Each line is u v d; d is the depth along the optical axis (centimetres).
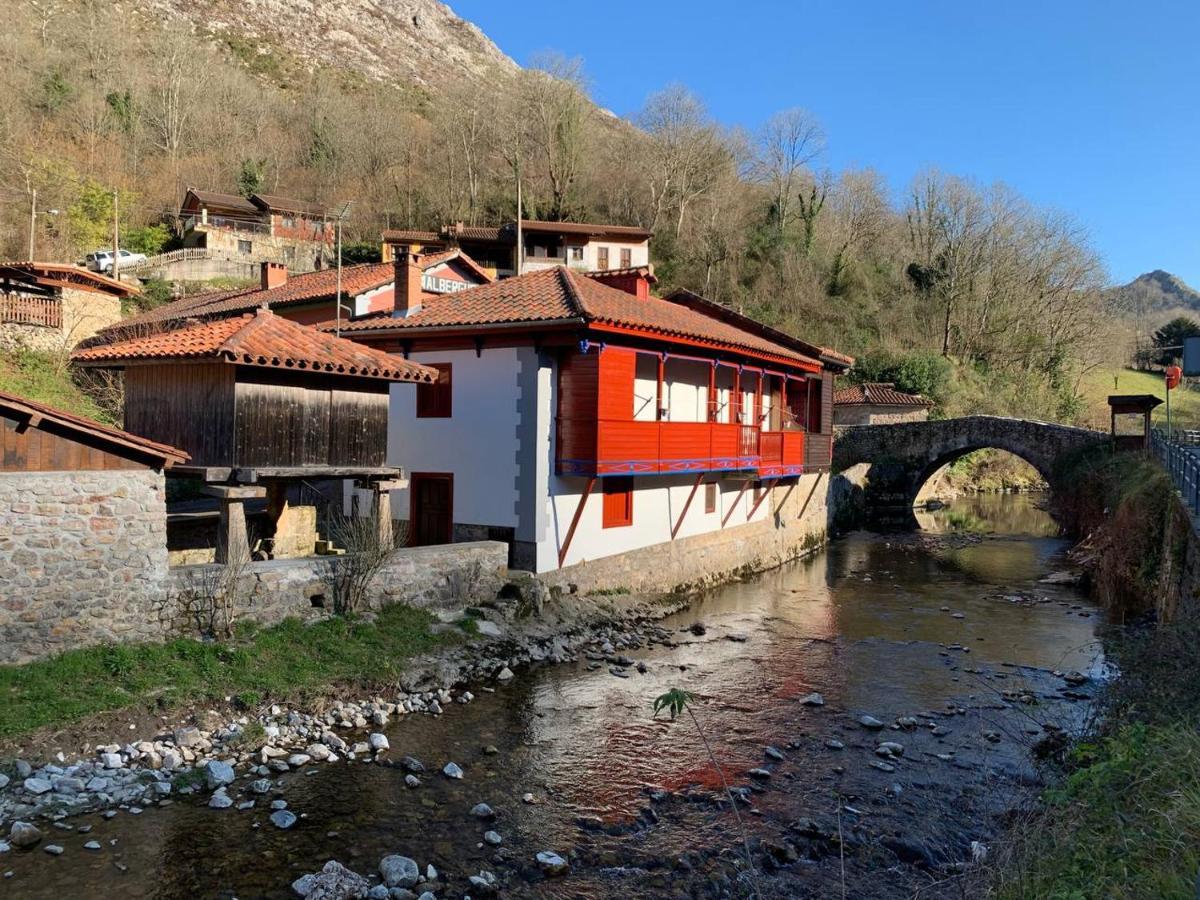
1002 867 546
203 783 839
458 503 1662
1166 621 1396
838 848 779
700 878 719
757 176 6406
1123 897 433
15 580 946
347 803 823
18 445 955
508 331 1563
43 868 679
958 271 5859
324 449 1341
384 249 4600
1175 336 6981
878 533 3369
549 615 1502
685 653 1470
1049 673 1389
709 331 1931
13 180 3962
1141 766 582
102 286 2870
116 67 5981
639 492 1866
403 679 1154
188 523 1464
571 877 713
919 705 1212
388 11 14612
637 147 6069
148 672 997
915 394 4775
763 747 1034
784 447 2398
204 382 1238
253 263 4497
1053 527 3550
